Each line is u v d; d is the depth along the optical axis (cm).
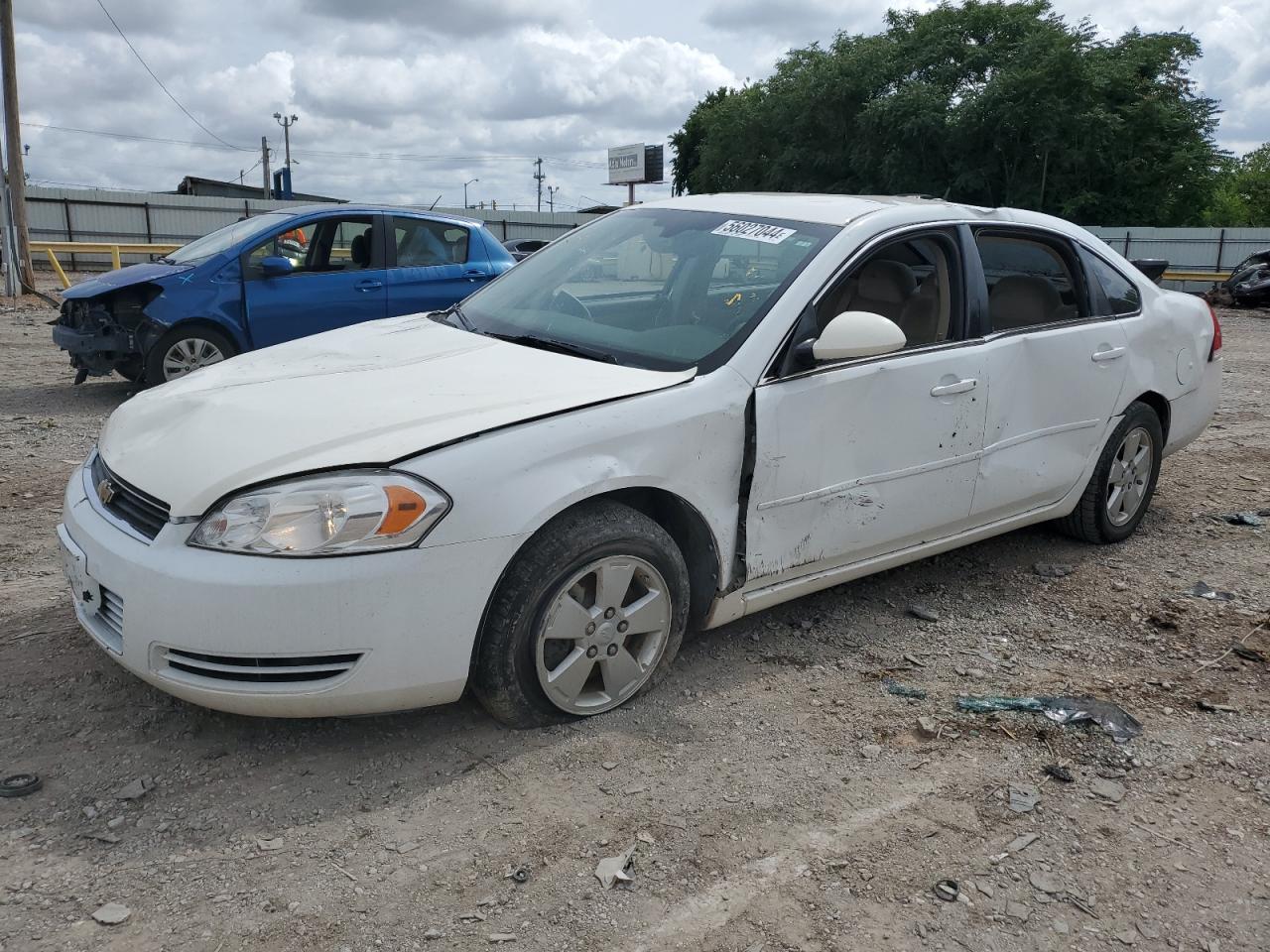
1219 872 258
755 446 329
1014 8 3725
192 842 256
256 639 262
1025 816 278
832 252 362
